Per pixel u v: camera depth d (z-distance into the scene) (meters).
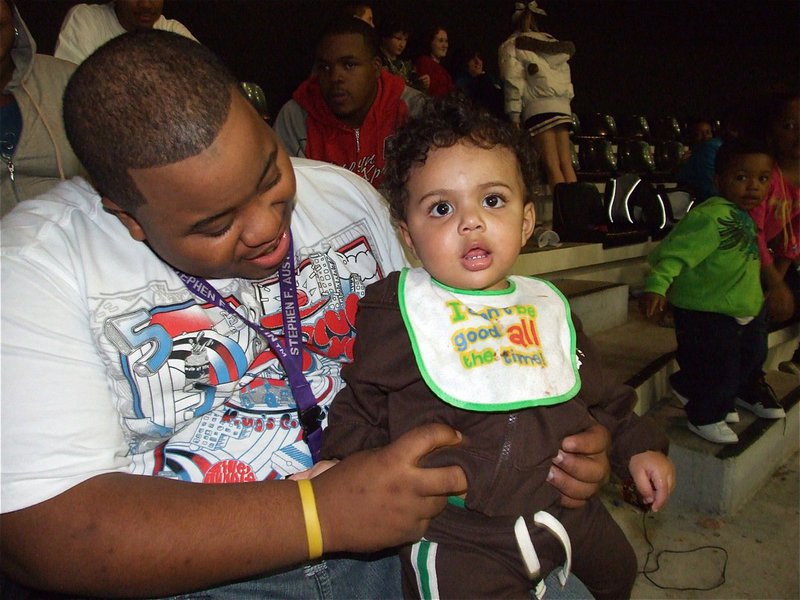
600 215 4.80
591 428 1.04
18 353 0.72
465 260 1.00
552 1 8.17
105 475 0.76
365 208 1.18
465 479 0.94
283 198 0.80
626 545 1.16
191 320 0.89
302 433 1.01
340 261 1.08
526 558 0.98
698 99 10.48
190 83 0.70
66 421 0.73
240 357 0.93
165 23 2.91
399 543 0.86
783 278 2.97
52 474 0.71
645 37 9.44
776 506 2.63
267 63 5.25
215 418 0.95
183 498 0.76
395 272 1.11
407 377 1.00
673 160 8.19
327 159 2.98
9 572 0.77
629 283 4.87
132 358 0.84
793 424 2.98
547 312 1.09
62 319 0.78
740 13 10.45
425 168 1.01
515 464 0.97
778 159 2.72
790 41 10.91
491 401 0.97
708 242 2.37
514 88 4.94
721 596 2.10
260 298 0.98
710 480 2.53
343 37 2.76
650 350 3.25
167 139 0.68
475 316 1.03
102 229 0.87
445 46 5.91
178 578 0.75
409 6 6.62
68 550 0.71
